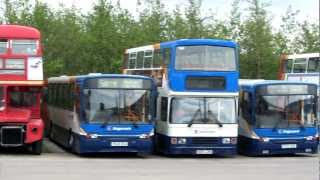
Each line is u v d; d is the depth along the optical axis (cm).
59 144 3409
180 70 2847
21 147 3159
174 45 2853
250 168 2416
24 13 4712
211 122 2869
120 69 4653
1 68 2781
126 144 2773
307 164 2609
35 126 2819
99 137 2752
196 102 2866
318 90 3247
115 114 2773
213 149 2869
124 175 2112
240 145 3094
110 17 4844
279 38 5141
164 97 2906
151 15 5031
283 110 2986
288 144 2977
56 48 4662
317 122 3022
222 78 2881
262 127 2962
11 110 2809
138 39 4709
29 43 2811
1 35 2788
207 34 4991
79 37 4716
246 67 4994
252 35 4984
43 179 1966
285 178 2102
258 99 2972
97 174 2128
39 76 2808
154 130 2895
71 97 3012
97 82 2772
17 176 2031
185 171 2272
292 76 3978
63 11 4925
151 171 2255
